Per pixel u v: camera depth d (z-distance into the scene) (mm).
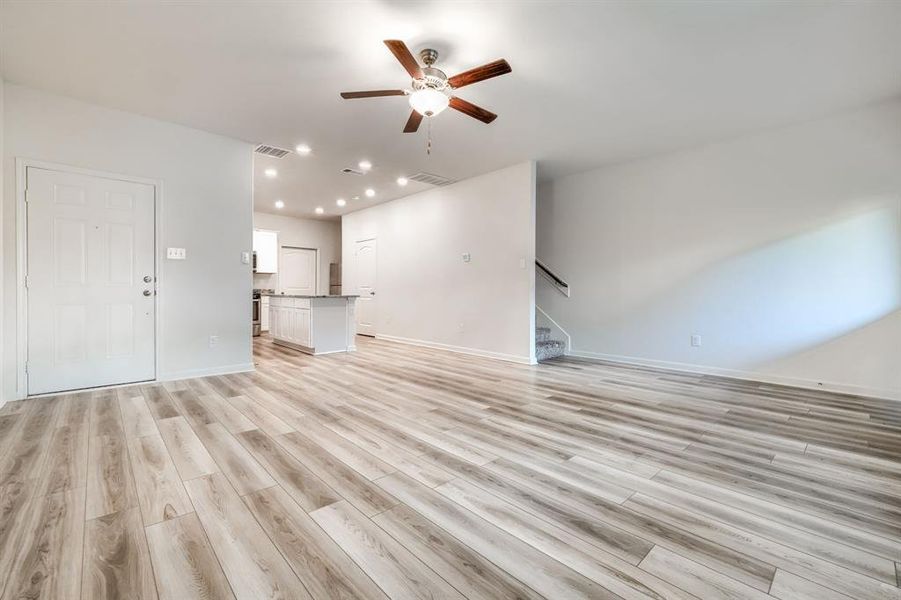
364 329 8117
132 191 3730
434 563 1386
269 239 8516
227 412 2994
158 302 3877
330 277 9711
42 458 2156
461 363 5133
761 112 3705
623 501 1807
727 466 2174
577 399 3467
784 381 4055
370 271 7930
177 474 1995
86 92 3330
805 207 3930
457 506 1750
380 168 5391
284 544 1472
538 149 4668
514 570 1357
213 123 3941
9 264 3172
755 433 2670
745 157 4262
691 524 1638
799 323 3982
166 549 1432
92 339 3559
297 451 2297
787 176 4020
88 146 3506
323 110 3652
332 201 7445
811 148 3885
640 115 3766
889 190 3537
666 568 1375
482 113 2973
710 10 2346
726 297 4414
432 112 2818
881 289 3586
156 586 1257
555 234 5949
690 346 4676
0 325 3082
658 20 2438
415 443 2445
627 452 2346
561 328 5895
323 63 2924
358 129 4078
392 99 3447
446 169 5445
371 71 3031
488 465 2158
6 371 3160
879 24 2443
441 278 6355
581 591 1266
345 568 1354
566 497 1837
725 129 4098
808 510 1749
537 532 1570
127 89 3281
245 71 3025
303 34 2592
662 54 2795
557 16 2410
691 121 3898
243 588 1255
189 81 3164
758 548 1490
